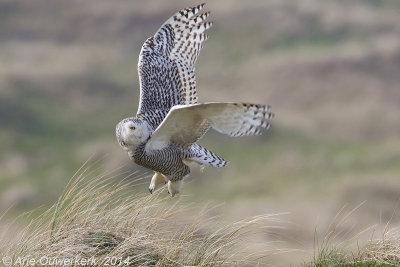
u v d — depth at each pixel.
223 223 7.11
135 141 6.40
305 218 25.28
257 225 7.08
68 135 43.62
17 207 30.75
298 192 31.08
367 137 43.72
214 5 69.69
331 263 7.02
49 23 67.81
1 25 66.38
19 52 59.59
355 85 52.44
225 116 5.98
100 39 65.12
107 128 45.31
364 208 26.86
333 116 47.34
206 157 6.77
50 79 52.00
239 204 28.92
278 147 40.84
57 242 6.55
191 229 6.93
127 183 7.18
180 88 7.41
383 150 40.06
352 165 37.31
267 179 34.56
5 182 34.81
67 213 6.84
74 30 66.81
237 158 38.47
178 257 6.69
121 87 53.06
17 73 52.31
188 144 6.60
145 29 66.94
